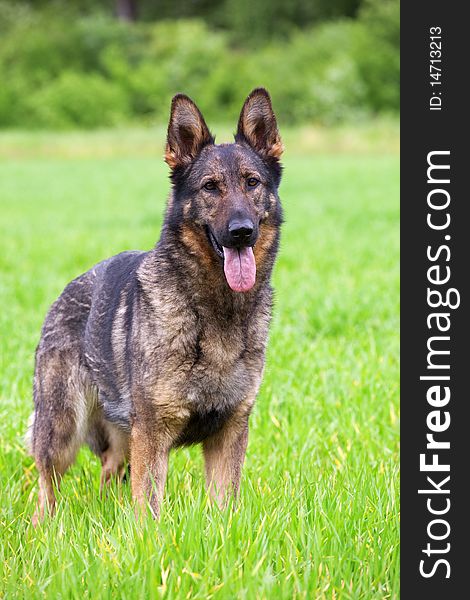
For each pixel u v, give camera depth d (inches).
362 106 1822.1
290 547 167.8
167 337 192.4
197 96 1921.8
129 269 215.6
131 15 2613.2
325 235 667.4
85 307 222.4
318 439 245.8
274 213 207.3
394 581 161.0
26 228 743.7
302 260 550.0
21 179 1225.4
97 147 1641.2
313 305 406.6
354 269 519.8
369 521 181.8
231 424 202.1
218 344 193.9
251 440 249.6
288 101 1830.7
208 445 207.3
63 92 1927.9
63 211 879.7
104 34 2123.5
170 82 1984.5
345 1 2310.5
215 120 1860.2
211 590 153.9
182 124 207.8
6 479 228.4
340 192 1007.0
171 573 157.5
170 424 196.5
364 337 358.6
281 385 288.8
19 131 1879.9
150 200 969.5
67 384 221.6
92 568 162.1
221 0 2623.0
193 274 195.5
